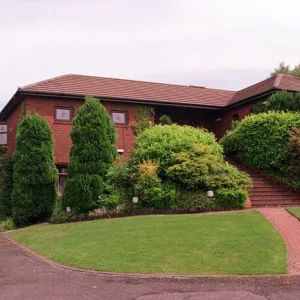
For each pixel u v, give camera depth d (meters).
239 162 18.73
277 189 16.05
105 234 10.66
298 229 10.56
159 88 23.88
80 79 22.19
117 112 20.78
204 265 7.79
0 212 18.88
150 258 8.30
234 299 6.06
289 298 6.07
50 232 12.37
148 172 14.10
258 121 17.44
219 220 11.37
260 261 7.96
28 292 6.65
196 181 14.01
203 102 23.00
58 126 19.44
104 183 14.88
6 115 23.94
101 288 6.76
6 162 19.58
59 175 19.20
